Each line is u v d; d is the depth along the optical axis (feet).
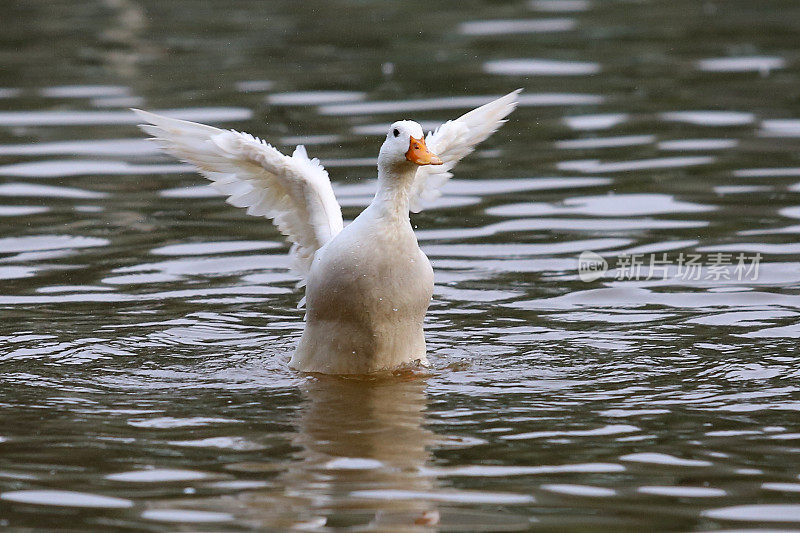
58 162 61.16
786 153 60.44
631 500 26.53
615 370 35.86
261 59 82.84
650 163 59.52
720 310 41.70
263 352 38.45
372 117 67.10
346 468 28.37
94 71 79.51
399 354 36.29
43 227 51.39
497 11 100.78
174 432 30.83
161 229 51.47
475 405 32.96
